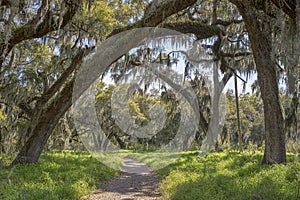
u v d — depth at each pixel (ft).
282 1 23.94
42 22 26.63
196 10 48.52
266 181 18.72
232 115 70.74
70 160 39.47
